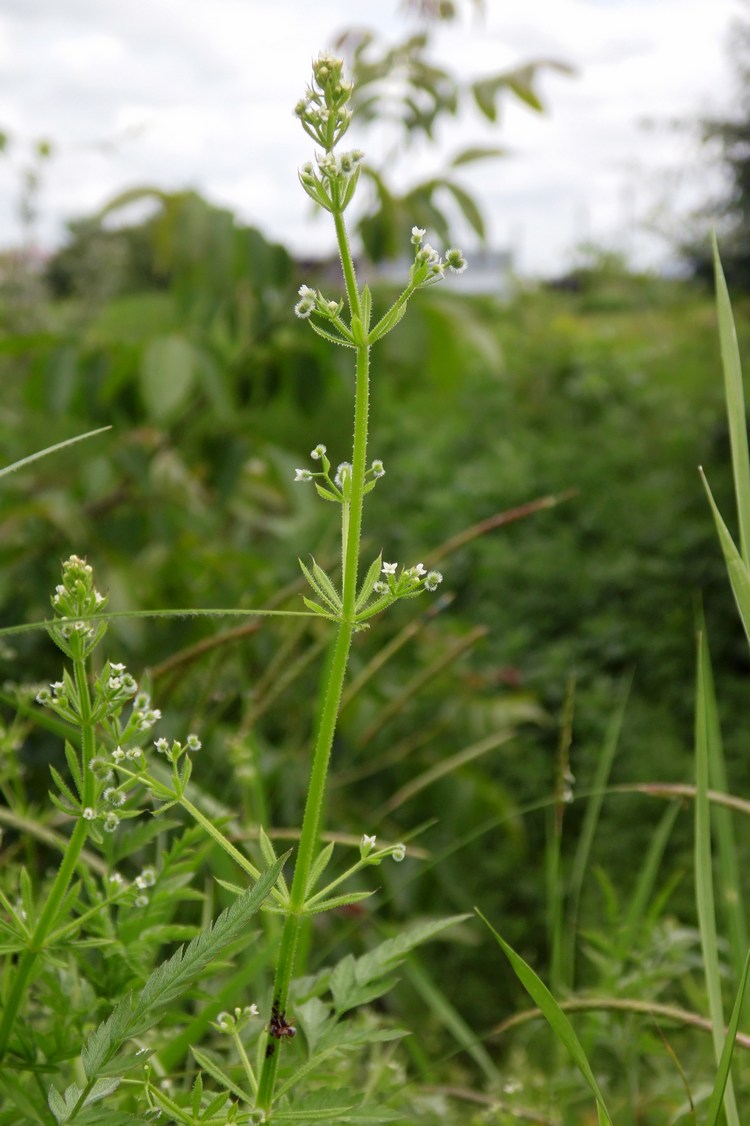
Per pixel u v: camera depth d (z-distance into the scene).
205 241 2.92
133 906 0.92
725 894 1.30
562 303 9.98
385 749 2.81
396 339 3.08
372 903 2.28
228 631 1.45
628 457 6.18
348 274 0.75
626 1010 1.08
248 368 3.20
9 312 5.00
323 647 1.53
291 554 3.43
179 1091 1.03
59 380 2.87
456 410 7.22
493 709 3.00
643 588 5.18
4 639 2.51
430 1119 1.28
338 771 2.52
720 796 1.23
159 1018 0.69
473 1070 2.20
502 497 5.91
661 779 3.73
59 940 0.82
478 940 2.75
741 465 1.07
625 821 3.57
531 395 7.36
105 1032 0.68
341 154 0.72
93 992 0.98
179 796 0.77
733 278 9.50
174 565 2.92
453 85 3.12
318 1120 0.76
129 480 3.08
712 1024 0.98
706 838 1.05
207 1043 1.32
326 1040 0.90
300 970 1.26
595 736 4.21
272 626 2.18
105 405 2.98
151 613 0.71
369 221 3.04
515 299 9.72
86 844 1.36
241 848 1.49
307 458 5.98
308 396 3.27
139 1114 0.76
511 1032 2.09
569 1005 1.10
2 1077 0.79
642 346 8.23
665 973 1.40
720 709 4.48
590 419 7.12
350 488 0.76
